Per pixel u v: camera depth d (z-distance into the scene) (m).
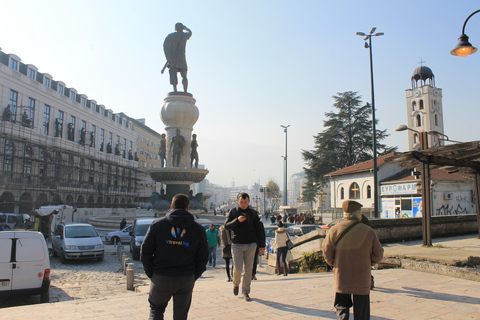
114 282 11.76
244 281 6.31
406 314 5.09
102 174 67.44
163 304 4.06
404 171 40.12
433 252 9.16
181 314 4.02
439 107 77.94
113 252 20.47
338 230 4.26
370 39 24.45
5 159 44.91
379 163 40.06
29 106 49.47
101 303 6.27
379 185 39.44
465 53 9.98
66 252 16.02
